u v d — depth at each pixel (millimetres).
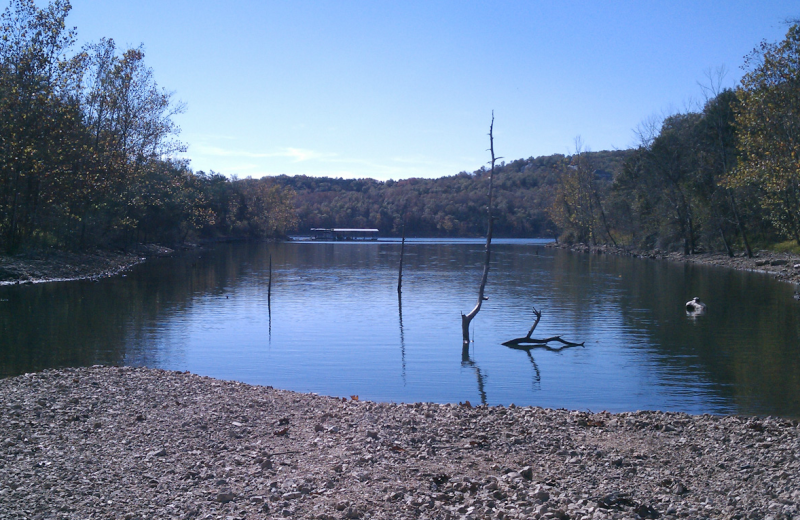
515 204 187750
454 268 63312
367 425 10719
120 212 59781
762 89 40500
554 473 8547
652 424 11469
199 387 13734
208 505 7125
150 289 39906
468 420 11461
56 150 41750
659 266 63188
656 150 76625
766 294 37344
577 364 19531
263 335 24578
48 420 10461
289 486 7699
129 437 9648
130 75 51562
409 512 7008
